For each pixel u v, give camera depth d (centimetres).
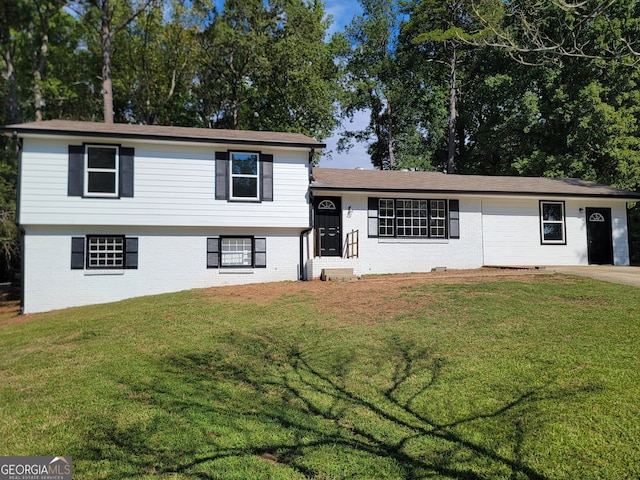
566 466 386
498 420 471
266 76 2873
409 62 3362
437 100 3316
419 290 1141
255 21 2720
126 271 1407
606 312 843
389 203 1686
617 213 1872
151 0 2484
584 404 480
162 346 789
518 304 945
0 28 2467
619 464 382
